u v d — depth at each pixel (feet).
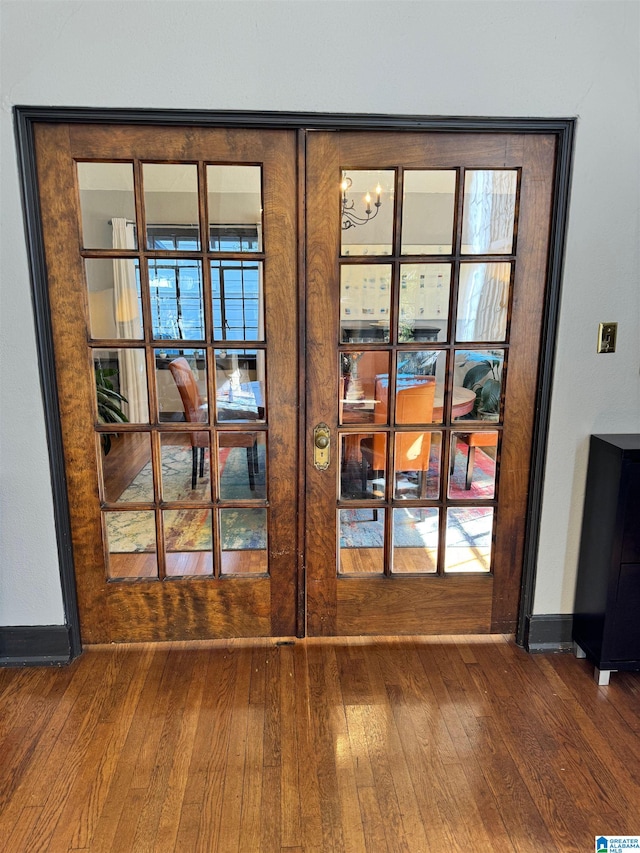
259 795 4.92
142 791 4.96
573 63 5.75
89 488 6.58
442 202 6.17
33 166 5.73
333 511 6.87
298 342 6.41
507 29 5.65
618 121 5.90
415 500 6.87
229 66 5.60
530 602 7.07
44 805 4.82
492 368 6.64
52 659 6.72
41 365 6.10
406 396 6.66
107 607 6.92
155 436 6.55
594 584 6.49
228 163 5.92
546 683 6.43
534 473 6.77
